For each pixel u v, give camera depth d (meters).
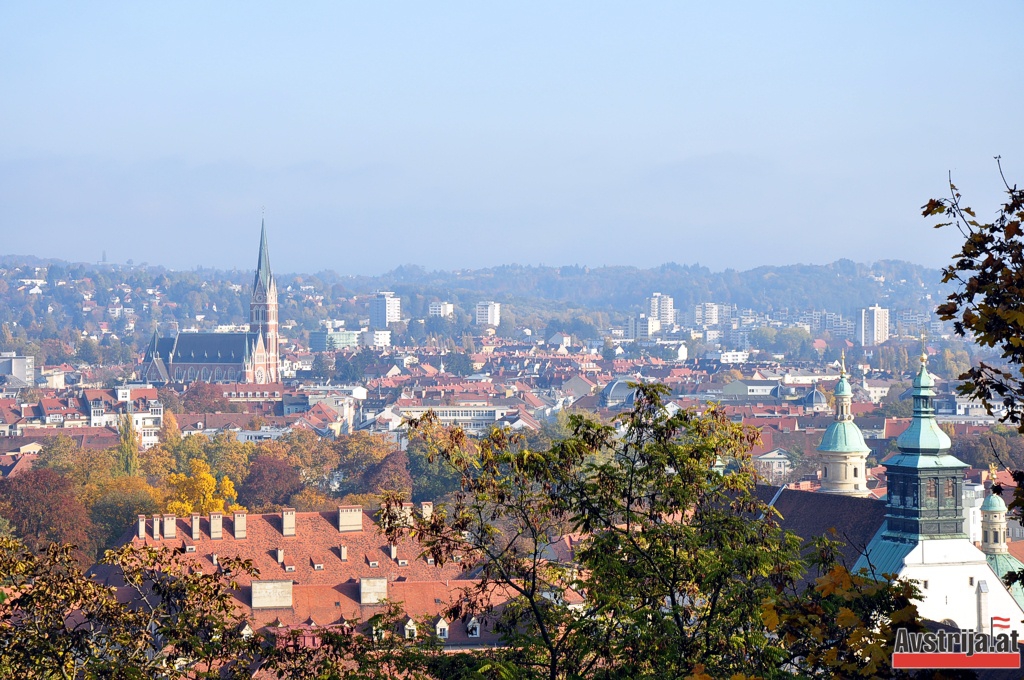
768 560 110.06
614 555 112.50
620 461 118.00
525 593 113.44
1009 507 78.81
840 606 83.69
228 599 117.69
